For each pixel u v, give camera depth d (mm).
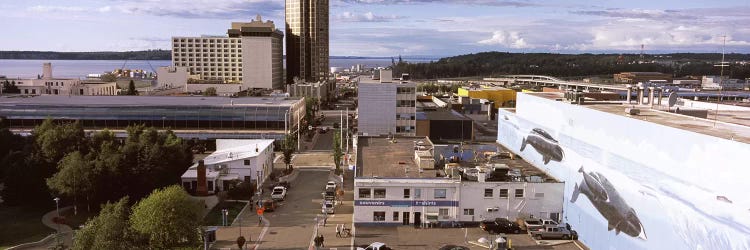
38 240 63875
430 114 138500
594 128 62656
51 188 72750
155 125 136000
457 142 117938
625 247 55594
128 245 52625
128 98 160750
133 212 59750
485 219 70312
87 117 135375
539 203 70812
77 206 77750
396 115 124562
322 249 61594
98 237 51719
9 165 85875
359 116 124250
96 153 83500
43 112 135375
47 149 82562
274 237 65875
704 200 44250
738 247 40625
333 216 74938
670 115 60375
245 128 136125
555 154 74312
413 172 74125
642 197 52750
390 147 92875
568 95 78188
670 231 48594
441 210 70188
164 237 56375
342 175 97812
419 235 66688
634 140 54344
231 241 64250
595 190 61750
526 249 62219
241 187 83688
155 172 79438
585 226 64250
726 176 41875
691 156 45969
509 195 70188
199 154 122938
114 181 76062
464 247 61625
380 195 69938
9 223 70438
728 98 141750
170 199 57344
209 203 80562
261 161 94188
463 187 69688
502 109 104500
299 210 77875
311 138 147375
